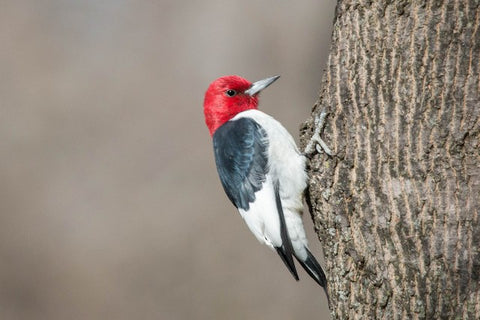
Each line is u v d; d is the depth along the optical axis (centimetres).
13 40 1938
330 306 719
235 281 1479
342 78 705
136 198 1675
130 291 1532
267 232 809
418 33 659
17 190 1714
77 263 1589
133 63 1931
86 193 1706
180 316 1470
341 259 700
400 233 659
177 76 1894
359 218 687
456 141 645
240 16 1900
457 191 644
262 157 816
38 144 1789
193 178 1684
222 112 923
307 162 765
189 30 1955
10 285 1593
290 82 1819
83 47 1967
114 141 1795
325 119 716
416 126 659
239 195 838
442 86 650
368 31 685
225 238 1545
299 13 1866
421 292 648
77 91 1870
